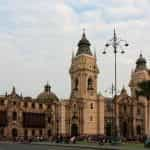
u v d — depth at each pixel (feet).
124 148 239.09
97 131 576.20
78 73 581.94
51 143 363.97
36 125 559.79
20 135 543.80
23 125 551.18
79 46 594.24
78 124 565.94
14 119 549.13
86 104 570.46
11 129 541.75
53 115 572.92
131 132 629.10
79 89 577.84
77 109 569.23
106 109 604.49
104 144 319.06
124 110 637.30
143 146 281.54
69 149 234.79
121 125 628.28
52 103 578.25
